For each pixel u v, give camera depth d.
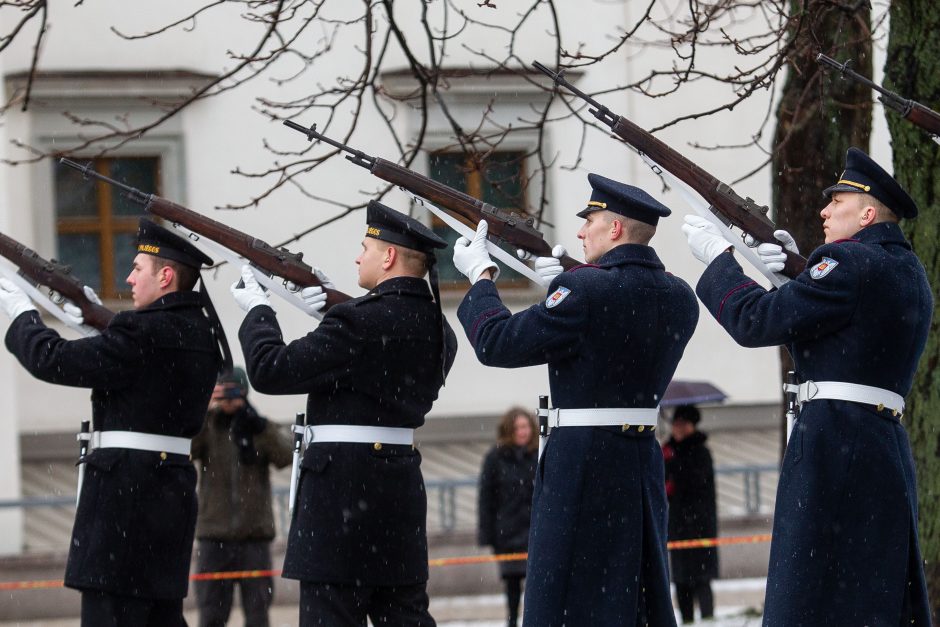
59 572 27.80
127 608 13.65
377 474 12.91
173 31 31.36
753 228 11.98
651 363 12.18
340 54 31.23
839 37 17.56
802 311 11.22
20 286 14.38
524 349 11.80
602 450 11.99
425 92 17.64
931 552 14.61
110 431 13.75
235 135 31.42
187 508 13.94
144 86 31.23
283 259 13.69
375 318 12.87
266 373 12.72
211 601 19.86
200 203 31.39
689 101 32.50
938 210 14.59
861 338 11.26
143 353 13.62
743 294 11.58
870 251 11.34
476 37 31.25
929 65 14.51
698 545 21.77
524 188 18.31
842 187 11.61
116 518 13.59
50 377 13.55
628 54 32.03
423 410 13.30
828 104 18.19
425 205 12.94
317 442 13.03
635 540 12.04
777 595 11.38
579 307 11.84
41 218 31.36
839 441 11.28
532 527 12.20
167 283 13.95
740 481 33.69
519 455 21.83
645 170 32.25
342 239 31.59
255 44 31.41
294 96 31.31
